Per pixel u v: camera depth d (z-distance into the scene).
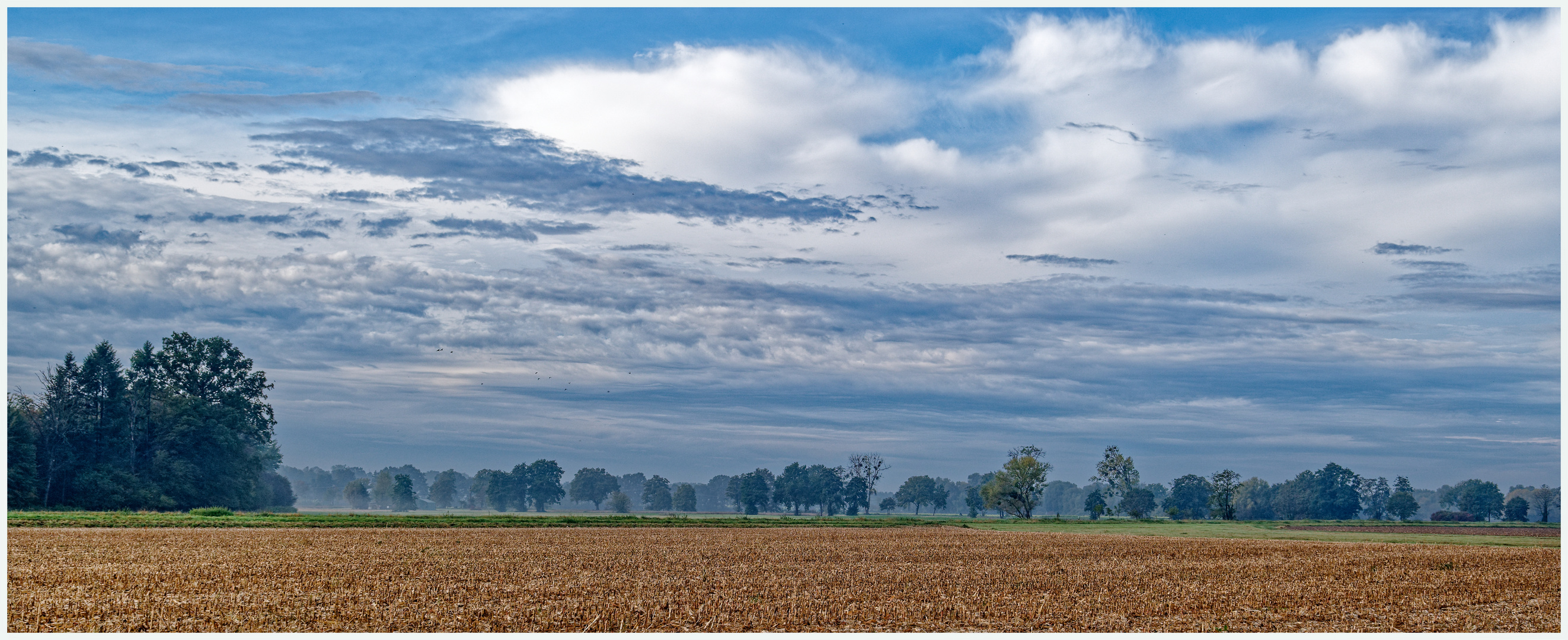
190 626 22.88
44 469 90.94
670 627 24.22
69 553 39.31
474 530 66.75
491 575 34.78
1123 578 37.72
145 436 101.12
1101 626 25.66
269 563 37.09
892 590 32.56
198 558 38.53
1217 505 139.25
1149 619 26.92
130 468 97.75
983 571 40.38
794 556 47.22
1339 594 32.97
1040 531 87.56
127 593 27.88
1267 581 37.12
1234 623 26.47
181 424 100.25
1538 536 83.50
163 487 96.88
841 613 26.83
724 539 62.69
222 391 113.19
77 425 95.94
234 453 107.56
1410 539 75.62
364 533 58.97
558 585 32.25
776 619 25.62
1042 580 36.47
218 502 102.50
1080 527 98.44
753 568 40.00
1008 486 136.50
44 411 94.00
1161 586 34.91
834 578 36.44
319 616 24.53
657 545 54.81
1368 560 48.44
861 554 49.78
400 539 54.00
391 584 31.22
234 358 115.31
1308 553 53.72
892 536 70.31
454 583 32.06
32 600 26.11
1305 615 28.09
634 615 25.77
